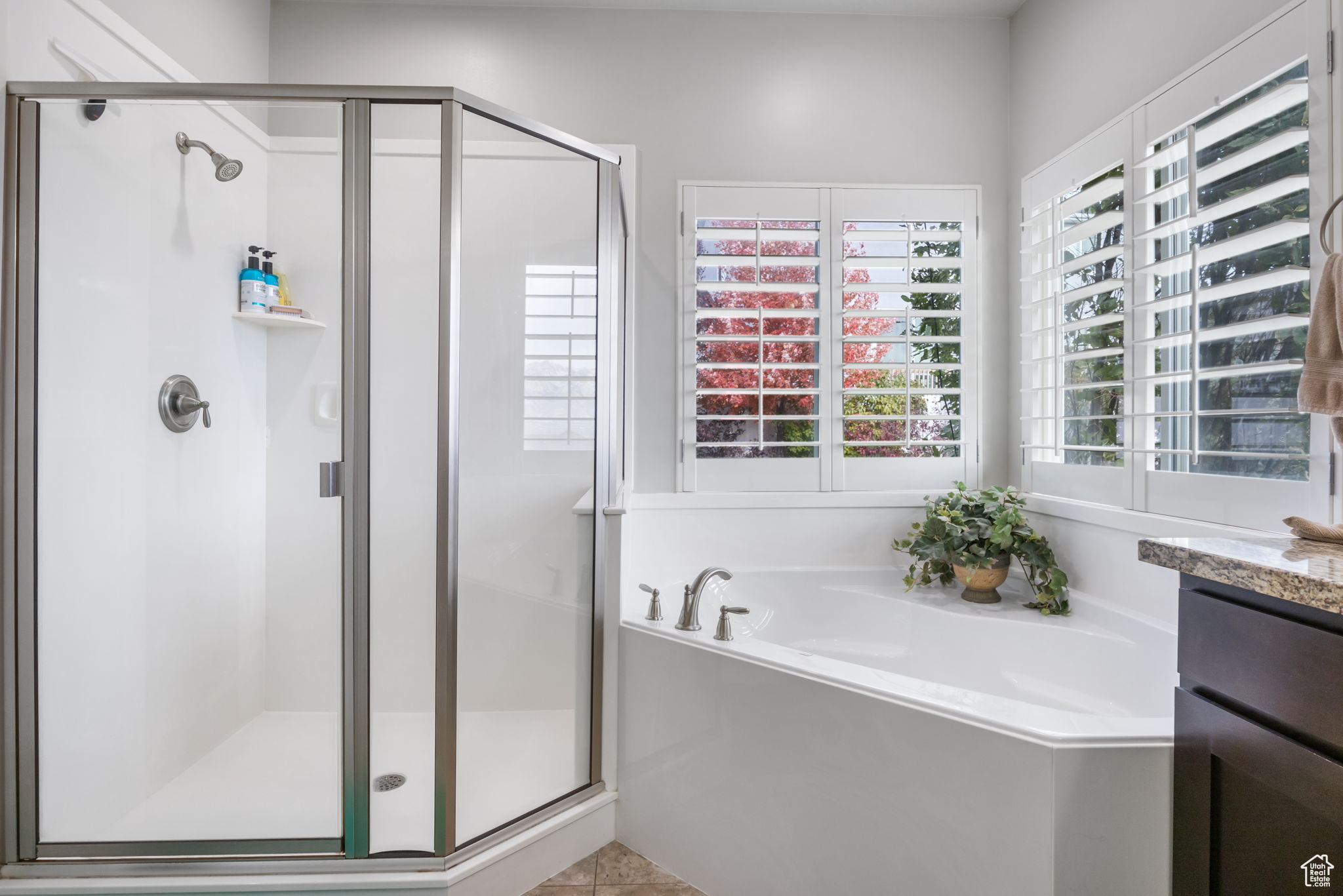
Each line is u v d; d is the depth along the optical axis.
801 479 2.60
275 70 2.44
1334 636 0.81
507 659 1.56
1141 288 1.90
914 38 2.59
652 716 1.71
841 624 2.42
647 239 2.53
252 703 1.43
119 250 1.44
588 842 1.71
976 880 1.21
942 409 2.61
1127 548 1.94
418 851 1.44
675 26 2.54
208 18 2.08
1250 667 0.94
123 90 1.39
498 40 2.49
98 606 1.42
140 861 1.41
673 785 1.66
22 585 1.40
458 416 1.46
